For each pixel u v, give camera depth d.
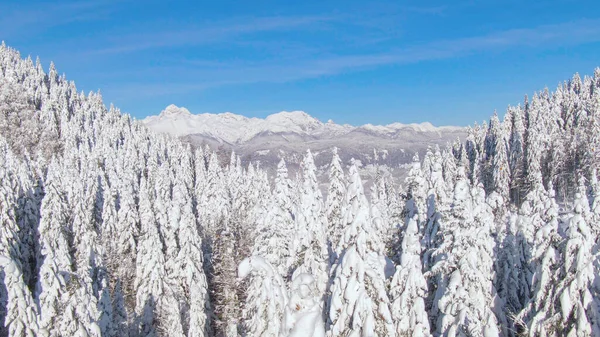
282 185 35.44
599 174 72.50
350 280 15.19
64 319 22.73
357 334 14.51
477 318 18.50
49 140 117.31
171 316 34.53
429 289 24.12
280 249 30.77
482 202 22.36
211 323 40.88
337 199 31.88
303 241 28.25
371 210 18.42
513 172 89.00
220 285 43.50
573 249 18.11
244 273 11.65
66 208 57.91
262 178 73.12
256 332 20.44
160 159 120.44
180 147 129.75
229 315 38.12
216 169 89.69
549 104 124.81
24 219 52.94
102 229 59.78
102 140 118.69
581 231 18.09
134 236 57.56
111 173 84.00
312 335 8.01
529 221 28.08
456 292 19.20
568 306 17.73
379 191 73.69
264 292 19.78
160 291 38.81
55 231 48.81
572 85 143.12
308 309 8.24
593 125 84.88
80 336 22.88
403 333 17.47
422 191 30.98
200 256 42.88
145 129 167.00
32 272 51.44
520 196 87.00
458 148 127.38
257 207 50.34
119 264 51.09
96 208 71.00
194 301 33.00
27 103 131.62
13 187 53.16
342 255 17.50
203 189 89.12
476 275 19.20
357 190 22.25
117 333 31.08
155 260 39.25
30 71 164.88
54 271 23.73
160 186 81.62
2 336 33.44
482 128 129.25
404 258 22.62
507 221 36.47
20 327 24.06
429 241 26.47
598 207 21.78
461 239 19.84
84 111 150.75
